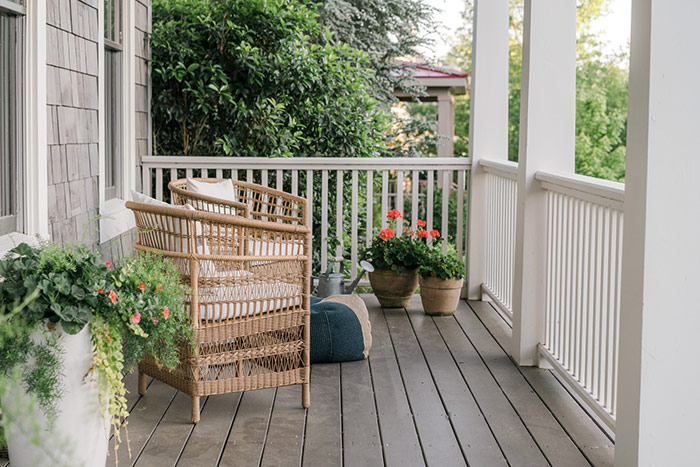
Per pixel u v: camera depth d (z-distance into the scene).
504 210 5.05
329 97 6.27
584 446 2.99
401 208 5.82
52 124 3.46
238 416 3.29
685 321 2.44
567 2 3.92
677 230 2.42
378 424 3.21
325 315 4.09
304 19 6.11
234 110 5.88
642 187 2.43
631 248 2.52
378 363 4.11
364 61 6.62
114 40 4.79
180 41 5.80
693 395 2.45
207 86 5.80
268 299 3.29
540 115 3.94
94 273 2.44
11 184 3.20
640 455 2.46
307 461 2.82
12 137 3.19
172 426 3.15
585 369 3.32
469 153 5.73
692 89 2.39
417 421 3.25
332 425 3.20
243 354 3.25
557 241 3.79
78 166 3.83
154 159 5.50
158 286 2.65
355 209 5.79
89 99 4.00
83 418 2.43
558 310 3.77
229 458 2.84
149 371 3.44
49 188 3.43
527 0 3.99
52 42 3.44
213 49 5.93
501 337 4.66
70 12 3.69
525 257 4.00
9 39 3.15
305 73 6.04
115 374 2.44
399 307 5.45
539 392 3.64
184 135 6.07
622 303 2.60
